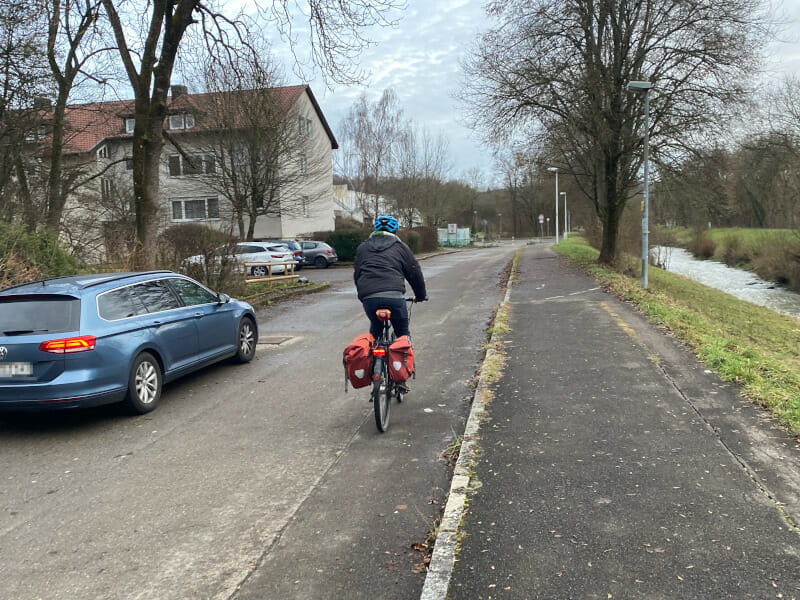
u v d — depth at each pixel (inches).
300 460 188.4
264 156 1167.0
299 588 119.6
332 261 1283.2
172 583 123.3
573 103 741.3
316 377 298.2
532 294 562.3
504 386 245.8
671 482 150.1
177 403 260.5
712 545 121.3
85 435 221.3
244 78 606.9
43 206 599.2
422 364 315.0
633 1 716.0
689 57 699.4
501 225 3769.7
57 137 615.5
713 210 807.1
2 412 218.8
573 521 133.7
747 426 185.9
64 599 119.0
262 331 450.3
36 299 228.7
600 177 862.5
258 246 1014.4
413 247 1707.7
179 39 548.1
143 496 166.2
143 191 551.8
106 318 234.5
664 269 1256.8
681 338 319.9
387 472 175.9
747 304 794.8
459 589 111.4
